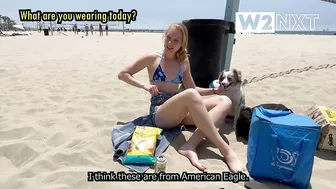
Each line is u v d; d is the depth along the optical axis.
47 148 2.28
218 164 2.15
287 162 1.82
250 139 2.02
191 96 2.18
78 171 1.91
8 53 8.95
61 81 4.74
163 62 2.59
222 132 2.89
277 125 1.83
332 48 11.77
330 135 2.44
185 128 2.63
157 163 1.95
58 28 38.88
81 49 10.94
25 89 4.15
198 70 4.02
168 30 2.51
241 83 3.12
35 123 2.79
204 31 3.82
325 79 5.16
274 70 6.25
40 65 6.27
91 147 2.27
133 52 10.04
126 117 3.11
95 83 4.65
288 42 15.94
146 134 2.22
